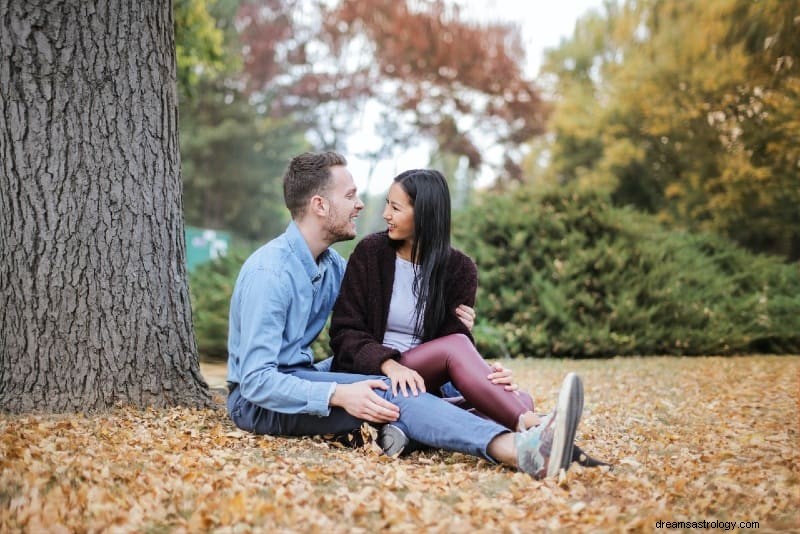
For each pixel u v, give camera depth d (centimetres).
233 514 211
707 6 1320
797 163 1257
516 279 819
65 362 344
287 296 321
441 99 2086
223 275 963
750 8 930
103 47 352
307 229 337
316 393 301
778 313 827
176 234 377
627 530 211
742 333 782
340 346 325
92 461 259
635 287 793
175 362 370
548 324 771
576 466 264
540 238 848
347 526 209
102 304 349
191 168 2552
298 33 2183
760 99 1234
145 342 358
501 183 2184
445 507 229
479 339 733
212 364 757
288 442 310
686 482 263
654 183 1581
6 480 234
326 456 289
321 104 2173
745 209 1363
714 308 813
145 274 360
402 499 238
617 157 1546
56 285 343
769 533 214
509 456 273
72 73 346
